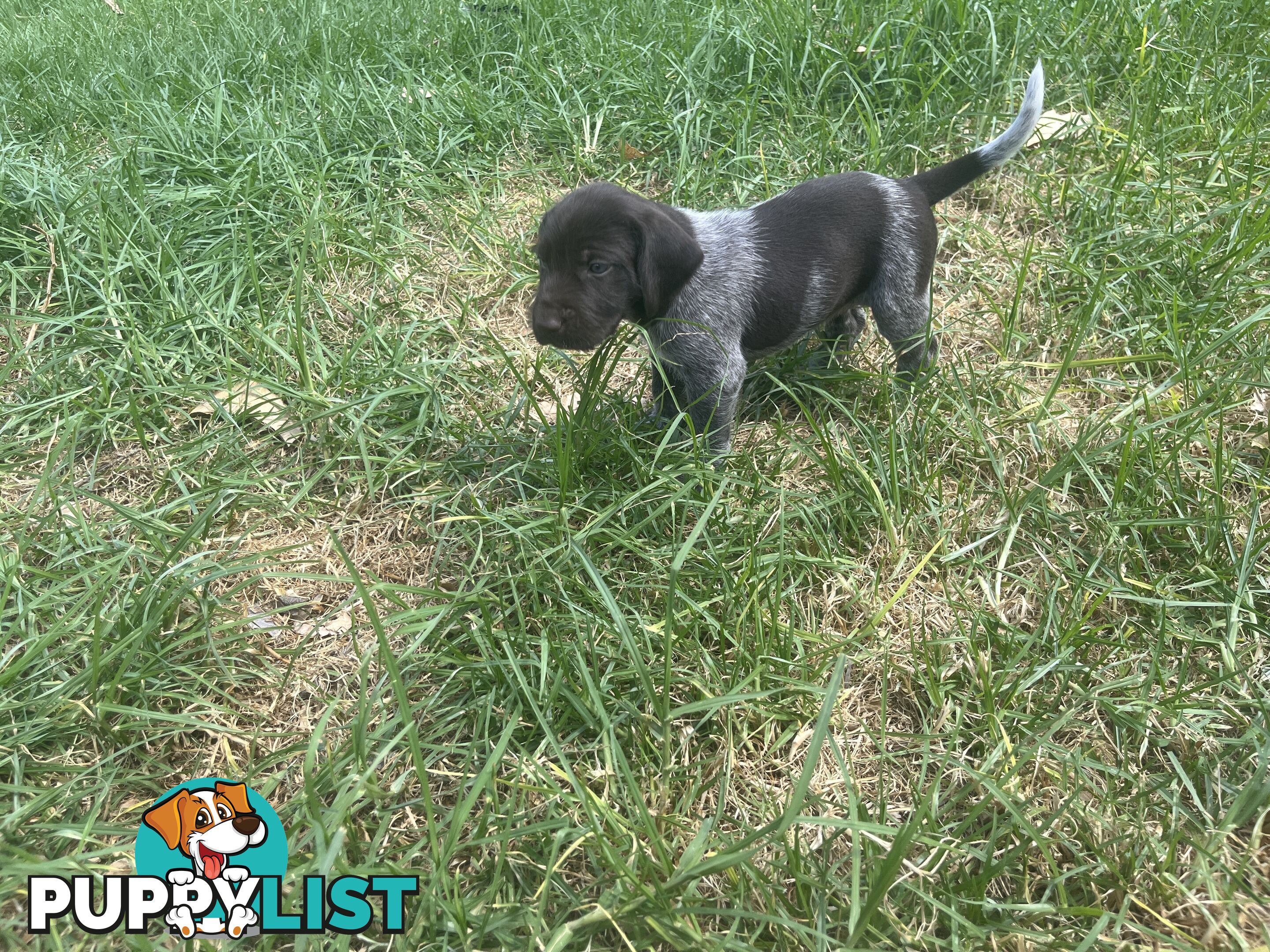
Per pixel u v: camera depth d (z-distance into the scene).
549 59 1.19
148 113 1.07
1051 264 0.86
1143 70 1.02
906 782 0.51
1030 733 0.51
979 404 0.73
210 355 0.79
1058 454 0.69
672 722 0.52
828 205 0.70
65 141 1.09
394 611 0.60
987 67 1.06
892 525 0.62
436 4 1.34
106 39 1.41
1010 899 0.46
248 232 0.81
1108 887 0.45
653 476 0.64
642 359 0.81
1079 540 0.63
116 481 0.71
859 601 0.60
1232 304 0.76
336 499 0.69
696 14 1.22
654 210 0.62
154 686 0.54
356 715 0.54
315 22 1.31
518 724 0.49
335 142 1.07
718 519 0.63
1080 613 0.58
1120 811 0.48
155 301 0.84
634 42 1.17
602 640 0.56
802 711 0.53
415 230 0.98
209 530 0.64
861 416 0.73
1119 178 0.89
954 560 0.62
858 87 1.04
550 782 0.47
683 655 0.55
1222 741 0.50
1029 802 0.48
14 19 1.65
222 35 1.32
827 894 0.44
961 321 0.82
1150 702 0.51
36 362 0.80
